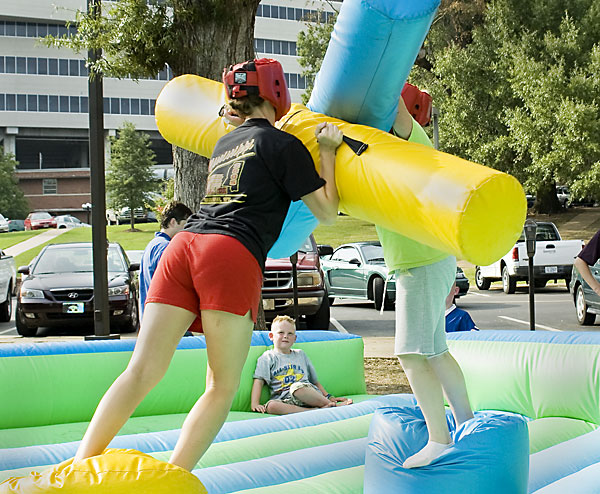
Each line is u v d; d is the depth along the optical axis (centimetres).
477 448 348
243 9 847
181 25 840
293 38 7581
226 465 446
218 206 311
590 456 472
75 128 7431
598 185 2845
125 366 592
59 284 1283
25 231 5497
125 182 5144
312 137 349
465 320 677
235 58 848
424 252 365
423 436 369
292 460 458
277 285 1269
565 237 3250
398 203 309
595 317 1397
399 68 347
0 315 1612
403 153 321
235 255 297
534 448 499
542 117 2905
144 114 7550
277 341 627
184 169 866
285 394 616
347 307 1845
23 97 7225
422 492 348
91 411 575
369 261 1736
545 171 2956
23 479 271
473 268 2714
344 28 340
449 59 3272
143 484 265
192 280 299
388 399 614
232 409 619
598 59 2870
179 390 603
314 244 1367
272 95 336
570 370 572
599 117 2912
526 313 1641
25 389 550
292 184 316
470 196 283
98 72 873
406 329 371
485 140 3228
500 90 3147
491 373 612
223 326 294
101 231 988
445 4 3512
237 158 318
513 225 297
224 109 379
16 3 6944
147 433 509
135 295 1343
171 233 610
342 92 360
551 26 3269
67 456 454
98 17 845
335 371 684
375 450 372
